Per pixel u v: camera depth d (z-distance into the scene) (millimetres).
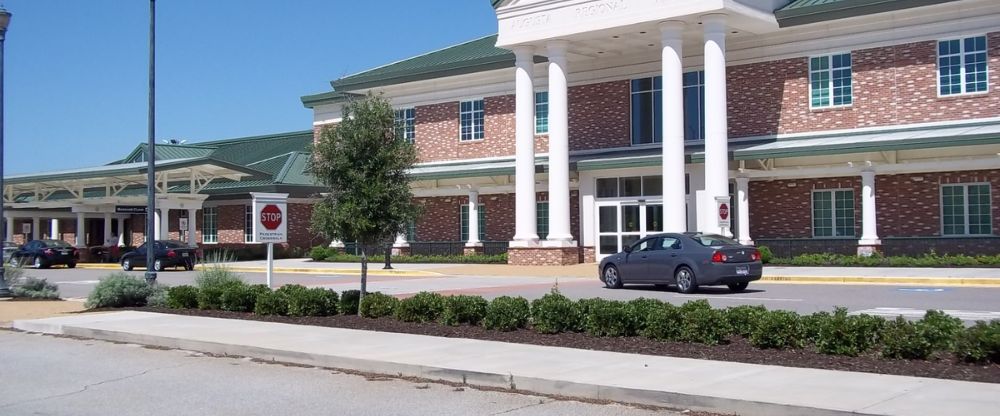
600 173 35031
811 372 10180
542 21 33531
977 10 28516
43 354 13906
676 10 30234
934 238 28516
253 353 13156
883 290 21062
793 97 32062
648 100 35719
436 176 38750
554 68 33719
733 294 21000
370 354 12281
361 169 16688
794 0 33156
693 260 21375
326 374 11648
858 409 8188
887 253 29297
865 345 11156
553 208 33906
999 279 21703
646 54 35594
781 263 29531
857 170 29531
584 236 35281
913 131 29547
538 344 13070
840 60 31203
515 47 34688
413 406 9508
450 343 13281
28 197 57594
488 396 10000
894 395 8797
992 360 10305
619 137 36312
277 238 19578
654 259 22328
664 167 30922
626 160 33062
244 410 9484
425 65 42438
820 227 31203
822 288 22172
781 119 32281
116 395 10469
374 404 9648
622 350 12234
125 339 15172
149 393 10547
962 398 8617
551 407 9352
